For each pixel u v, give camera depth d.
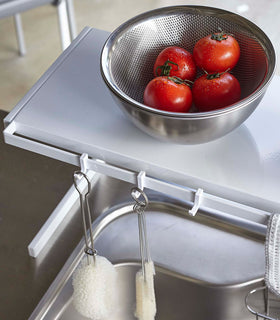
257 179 0.60
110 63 0.63
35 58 2.23
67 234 0.92
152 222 0.94
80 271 0.72
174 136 0.58
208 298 0.87
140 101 0.68
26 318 0.82
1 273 0.88
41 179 1.01
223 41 0.64
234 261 0.88
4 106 2.02
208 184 0.60
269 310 0.83
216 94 0.60
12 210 0.96
